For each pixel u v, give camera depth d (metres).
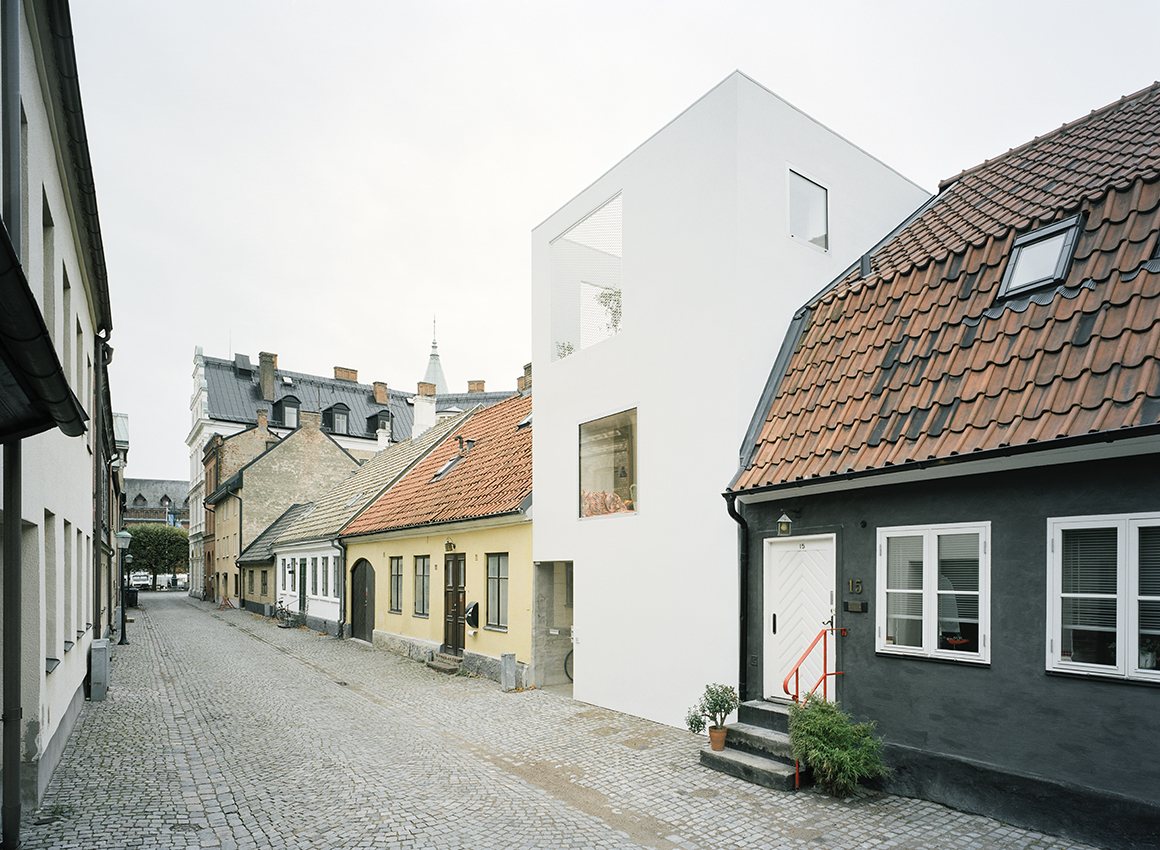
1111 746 5.24
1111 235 6.46
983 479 6.18
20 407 4.84
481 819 6.40
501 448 16.91
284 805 6.77
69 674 9.41
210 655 17.73
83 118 7.55
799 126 9.77
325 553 23.84
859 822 6.02
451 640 15.46
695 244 9.46
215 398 49.84
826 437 7.56
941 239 8.66
